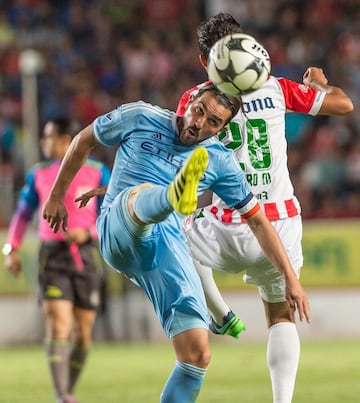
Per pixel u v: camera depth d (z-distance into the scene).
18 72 62.09
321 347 41.03
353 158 56.12
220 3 67.19
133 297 44.59
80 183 26.42
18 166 55.59
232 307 44.97
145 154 17.02
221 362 35.84
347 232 45.84
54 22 66.81
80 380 31.05
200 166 14.99
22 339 44.16
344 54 64.94
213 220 18.97
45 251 26.14
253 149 18.59
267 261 18.80
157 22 67.62
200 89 16.78
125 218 16.30
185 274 16.62
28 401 26.38
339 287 45.69
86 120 60.56
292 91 18.86
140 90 62.53
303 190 52.56
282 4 67.12
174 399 16.34
